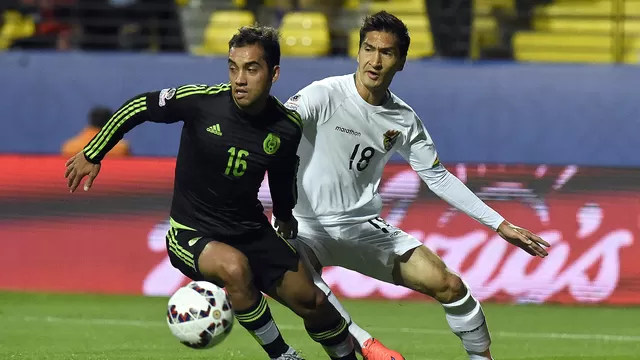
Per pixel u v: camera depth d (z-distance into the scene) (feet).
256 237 63.77
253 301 61.21
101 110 147.74
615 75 146.92
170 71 153.99
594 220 121.90
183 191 64.08
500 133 149.18
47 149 155.53
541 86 148.46
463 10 156.66
